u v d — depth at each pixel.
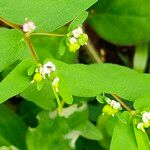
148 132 0.10
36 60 0.09
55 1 0.09
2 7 0.09
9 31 0.09
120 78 0.09
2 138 0.12
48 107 0.09
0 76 0.11
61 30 0.12
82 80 0.09
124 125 0.09
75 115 0.12
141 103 0.09
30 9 0.09
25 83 0.08
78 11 0.09
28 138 0.12
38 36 0.12
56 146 0.12
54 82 0.08
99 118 0.12
